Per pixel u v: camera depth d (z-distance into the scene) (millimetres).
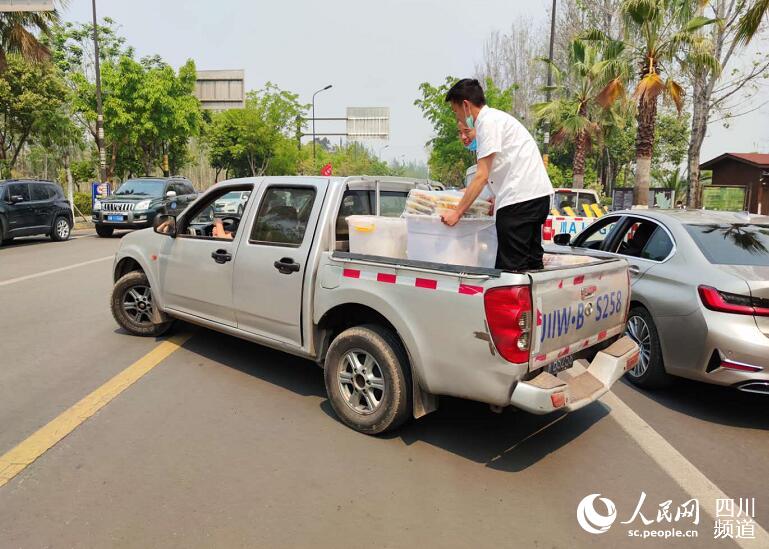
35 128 25312
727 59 19359
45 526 2826
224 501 3080
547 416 4363
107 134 28859
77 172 32875
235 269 4816
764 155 25562
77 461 3477
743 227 5066
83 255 13156
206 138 44156
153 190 18375
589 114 25641
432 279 3484
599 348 4078
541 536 2852
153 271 5789
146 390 4652
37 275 10234
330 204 4273
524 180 3645
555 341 3432
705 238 4863
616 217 6012
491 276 3227
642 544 2812
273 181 4695
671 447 3875
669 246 5004
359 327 3932
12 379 4852
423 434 3984
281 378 4996
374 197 4719
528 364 3225
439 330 3457
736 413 4508
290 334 4438
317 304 4188
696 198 20656
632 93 16297
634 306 5109
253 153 46312
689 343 4414
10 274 10336
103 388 4648
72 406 4289
